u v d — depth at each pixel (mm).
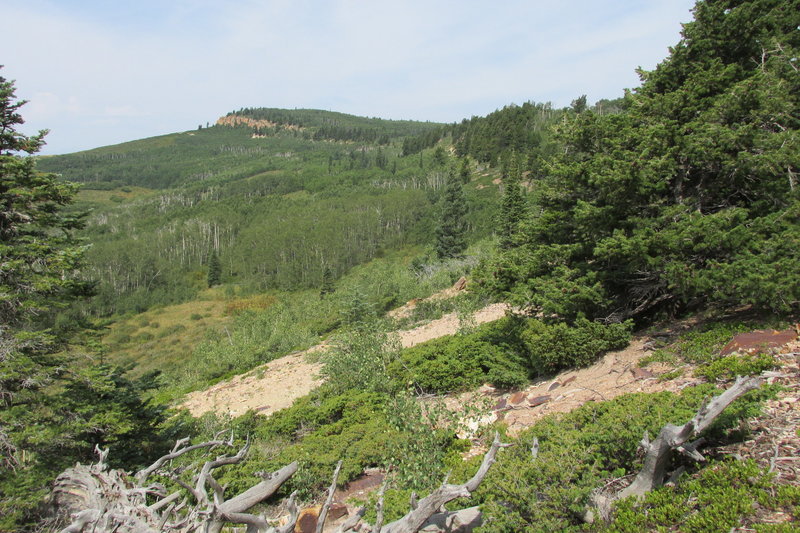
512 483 3789
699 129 8359
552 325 9047
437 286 30688
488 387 9805
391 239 79562
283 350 24578
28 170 8203
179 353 40062
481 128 118562
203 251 86000
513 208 28391
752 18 9289
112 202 145000
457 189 42188
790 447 3684
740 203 8727
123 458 8641
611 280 9414
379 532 3387
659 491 3578
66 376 8414
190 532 3801
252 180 149375
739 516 3023
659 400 4531
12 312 8188
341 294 37000
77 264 8547
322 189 130750
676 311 9211
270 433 10000
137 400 9344
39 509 6227
